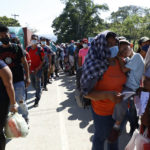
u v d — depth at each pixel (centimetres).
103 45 197
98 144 240
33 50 538
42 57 543
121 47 218
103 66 198
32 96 679
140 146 219
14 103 263
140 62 220
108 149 252
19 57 370
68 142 353
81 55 592
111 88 212
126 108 206
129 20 3916
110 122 223
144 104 221
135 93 206
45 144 349
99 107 221
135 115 346
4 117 268
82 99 231
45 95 687
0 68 248
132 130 362
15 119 267
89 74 197
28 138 372
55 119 463
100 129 231
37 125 431
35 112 516
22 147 342
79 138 365
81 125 425
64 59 1246
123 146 333
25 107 404
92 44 206
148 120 222
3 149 281
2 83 262
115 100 196
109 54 198
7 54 355
